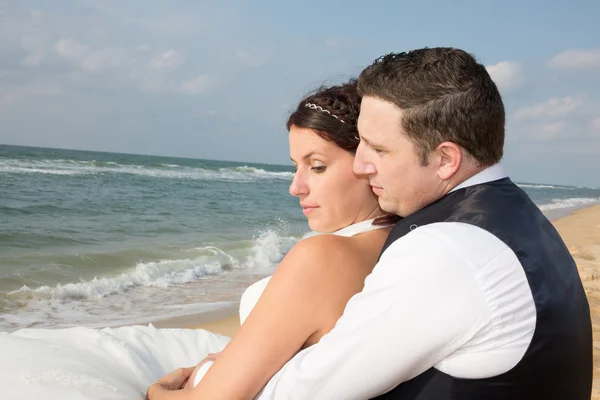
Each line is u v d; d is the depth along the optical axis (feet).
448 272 3.92
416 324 3.92
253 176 177.06
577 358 4.16
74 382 5.65
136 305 24.36
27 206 58.80
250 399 4.96
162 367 7.18
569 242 44.73
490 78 4.48
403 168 4.50
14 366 5.77
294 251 5.06
